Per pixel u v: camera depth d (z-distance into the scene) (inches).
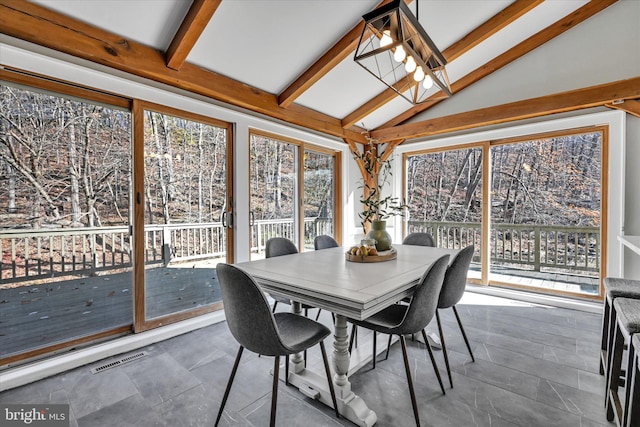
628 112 120.4
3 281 88.0
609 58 124.5
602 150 129.7
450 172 175.2
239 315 54.0
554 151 145.2
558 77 135.3
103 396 72.1
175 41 93.4
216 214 123.4
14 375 75.8
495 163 161.8
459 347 95.7
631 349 51.4
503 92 149.6
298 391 74.0
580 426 60.9
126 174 100.7
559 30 133.8
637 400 46.8
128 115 100.4
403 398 70.6
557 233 146.2
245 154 129.6
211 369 84.5
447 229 177.3
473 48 138.4
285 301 91.0
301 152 159.6
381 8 63.3
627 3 121.1
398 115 184.1
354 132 185.3
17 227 86.8
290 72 123.4
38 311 97.1
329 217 183.5
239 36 99.2
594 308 125.9
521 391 72.6
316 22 102.0
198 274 118.8
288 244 108.7
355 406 63.3
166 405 68.8
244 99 122.8
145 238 102.9
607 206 127.0
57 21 78.5
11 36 75.6
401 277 66.9
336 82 139.3
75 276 96.2
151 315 105.3
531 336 103.5
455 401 69.1
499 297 148.2
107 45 86.7
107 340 94.8
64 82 85.1
